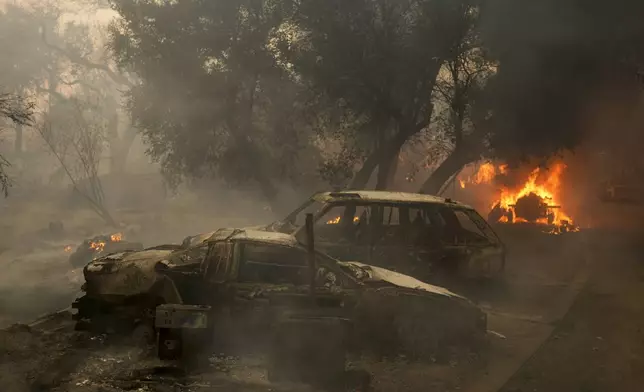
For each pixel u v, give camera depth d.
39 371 6.80
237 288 7.79
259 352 7.61
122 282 8.60
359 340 7.78
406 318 7.84
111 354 7.55
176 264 8.30
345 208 10.75
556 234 20.89
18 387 6.29
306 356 6.70
